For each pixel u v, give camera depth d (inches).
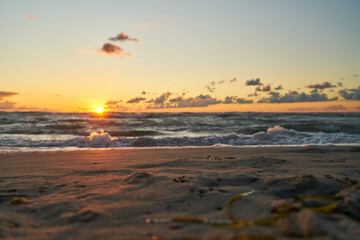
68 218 81.2
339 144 367.2
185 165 179.2
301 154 245.8
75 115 1009.5
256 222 72.1
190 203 92.2
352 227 62.6
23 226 75.0
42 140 370.6
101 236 67.1
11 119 781.9
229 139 399.5
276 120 835.4
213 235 65.5
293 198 90.0
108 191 111.9
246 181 123.6
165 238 64.4
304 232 61.1
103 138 361.7
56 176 150.4
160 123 722.2
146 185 116.9
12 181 137.6
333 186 108.6
